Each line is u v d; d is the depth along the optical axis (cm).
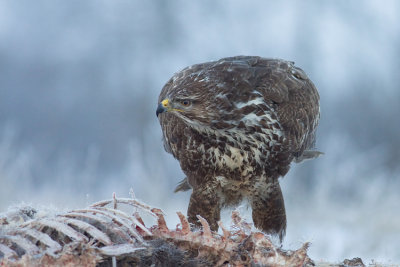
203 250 511
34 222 491
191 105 832
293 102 890
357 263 680
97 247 474
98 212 508
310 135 947
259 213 898
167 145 966
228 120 839
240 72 857
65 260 451
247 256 501
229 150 857
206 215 888
